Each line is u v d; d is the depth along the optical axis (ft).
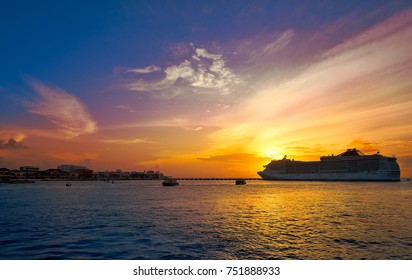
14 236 97.09
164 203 218.18
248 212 158.71
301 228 108.06
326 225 113.91
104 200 250.78
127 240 90.17
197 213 155.12
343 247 80.74
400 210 161.27
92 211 166.71
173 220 129.80
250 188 495.82
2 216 146.82
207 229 107.14
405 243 84.69
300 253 75.61
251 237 93.25
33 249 80.84
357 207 177.68
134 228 109.70
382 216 137.39
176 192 389.80
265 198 260.83
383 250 77.77
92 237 94.53
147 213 156.04
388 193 315.58
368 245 82.64
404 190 376.07
